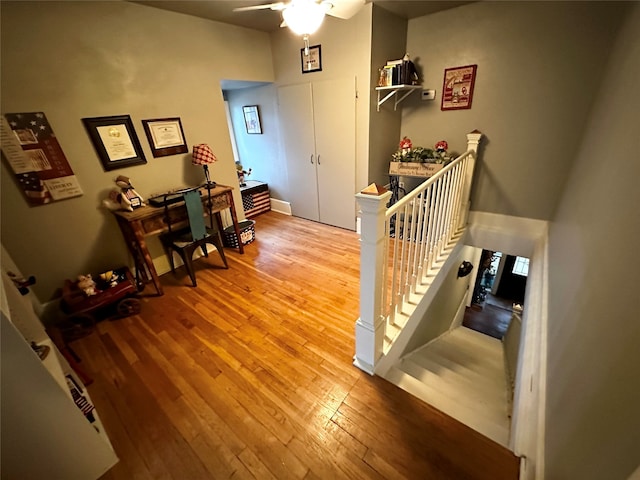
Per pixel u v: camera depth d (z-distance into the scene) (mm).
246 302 2455
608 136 1581
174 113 2736
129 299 2297
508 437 1424
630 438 604
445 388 1977
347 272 2879
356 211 3695
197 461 1332
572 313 1296
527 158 2732
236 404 1579
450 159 2938
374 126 3123
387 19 2756
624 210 1041
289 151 4035
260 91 3961
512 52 2504
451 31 2744
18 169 1975
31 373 1031
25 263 2111
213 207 2879
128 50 2336
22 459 1099
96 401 1623
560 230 2223
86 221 2354
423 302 2180
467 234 3236
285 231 3916
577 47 2232
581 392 948
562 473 886
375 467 1278
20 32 1848
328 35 2975
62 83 2062
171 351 1957
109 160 2375
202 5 2439
